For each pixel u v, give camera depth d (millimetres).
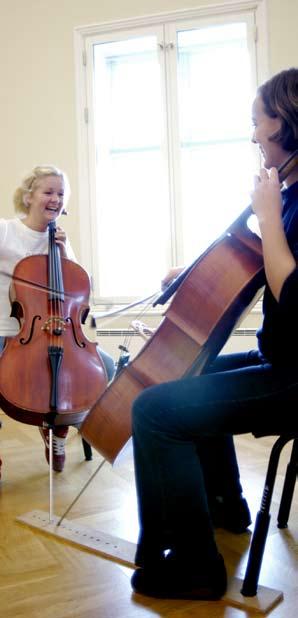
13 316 2217
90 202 4383
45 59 4406
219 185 4371
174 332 1444
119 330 4105
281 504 1708
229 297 1374
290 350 1266
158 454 1294
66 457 2586
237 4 4094
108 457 1533
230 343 4004
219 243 1432
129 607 1296
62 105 4391
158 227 4473
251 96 4133
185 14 4184
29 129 4438
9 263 2438
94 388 2020
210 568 1311
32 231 2506
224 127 4355
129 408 1481
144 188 4492
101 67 4453
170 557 1340
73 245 4391
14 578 1438
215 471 1705
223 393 1267
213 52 4348
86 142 4379
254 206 1279
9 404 1904
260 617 1238
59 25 4383
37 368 1979
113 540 1626
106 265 4500
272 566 1482
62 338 2098
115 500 1990
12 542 1654
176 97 4258
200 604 1305
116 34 4309
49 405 1904
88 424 1540
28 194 2471
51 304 2125
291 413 1278
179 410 1269
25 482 2223
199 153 4391
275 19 4062
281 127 1312
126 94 4484
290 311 1212
